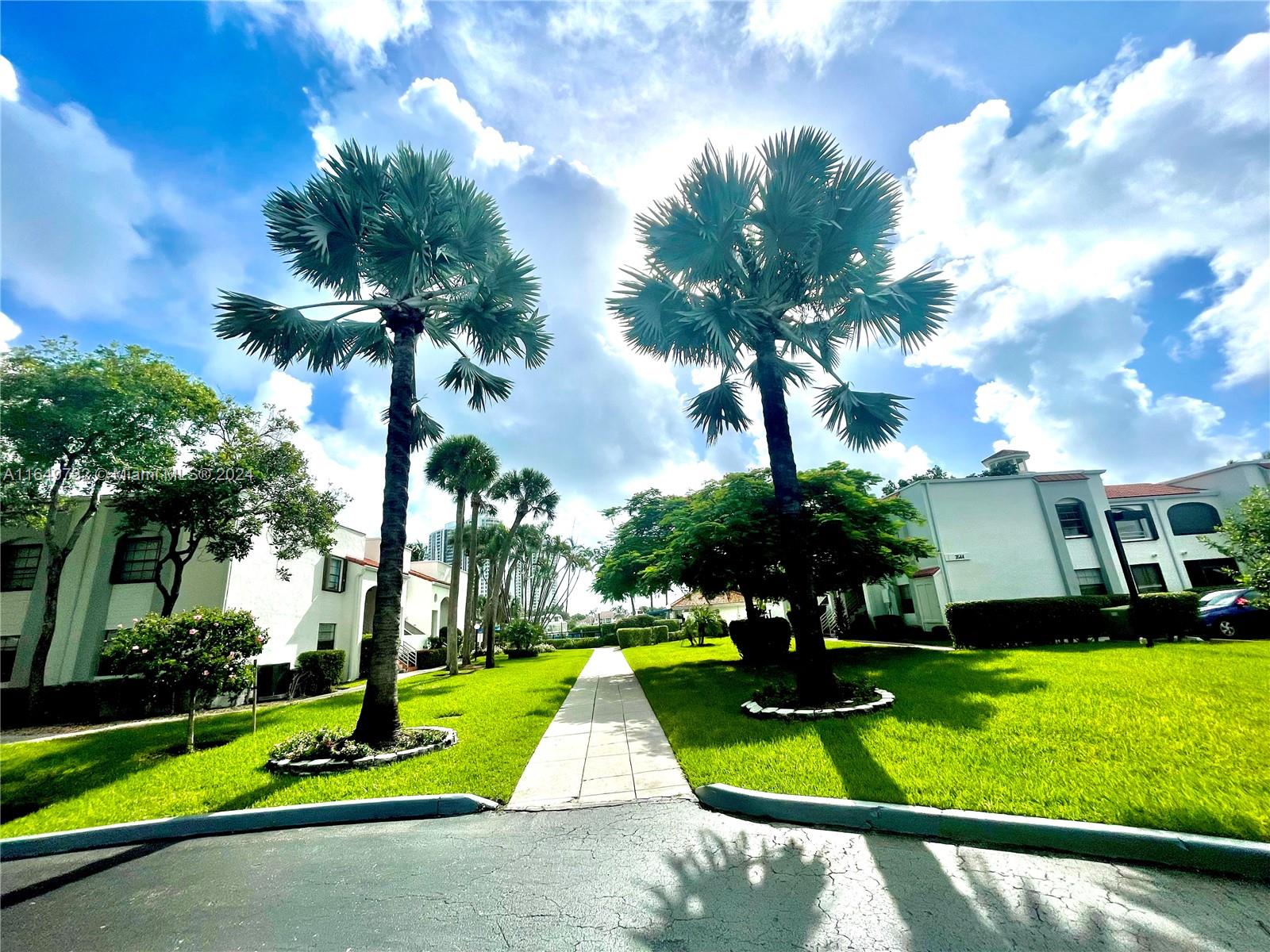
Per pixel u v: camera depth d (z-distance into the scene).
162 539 15.12
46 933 3.09
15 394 10.52
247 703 13.95
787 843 3.53
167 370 12.12
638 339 9.24
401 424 7.93
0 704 12.61
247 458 13.37
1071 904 2.63
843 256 8.04
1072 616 12.78
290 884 3.50
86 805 5.45
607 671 14.71
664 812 4.23
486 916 2.89
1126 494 21.03
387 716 6.85
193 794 5.47
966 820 3.46
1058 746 4.73
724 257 8.12
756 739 5.81
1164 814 3.28
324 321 8.52
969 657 11.14
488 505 26.62
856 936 2.47
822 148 7.72
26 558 15.12
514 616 41.78
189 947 2.81
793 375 10.14
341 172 7.83
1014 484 18.83
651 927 2.66
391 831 4.34
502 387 10.68
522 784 5.19
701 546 10.73
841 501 11.33
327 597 19.22
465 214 8.77
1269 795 3.45
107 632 14.41
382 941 2.73
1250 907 2.52
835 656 13.52
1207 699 5.90
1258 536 8.20
